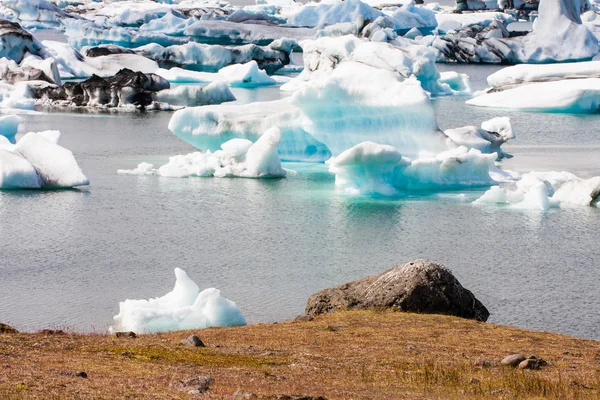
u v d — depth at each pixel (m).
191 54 195.88
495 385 24.69
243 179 83.12
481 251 57.62
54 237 59.91
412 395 22.75
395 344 30.50
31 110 134.25
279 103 97.94
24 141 80.00
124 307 42.25
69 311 44.34
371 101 86.94
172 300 42.84
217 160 85.62
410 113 86.19
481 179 81.56
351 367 26.64
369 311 37.34
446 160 79.12
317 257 55.84
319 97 87.06
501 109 139.12
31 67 155.12
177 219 66.06
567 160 94.75
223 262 54.44
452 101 149.75
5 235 60.25
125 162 91.94
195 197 74.31
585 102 135.62
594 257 56.41
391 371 26.22
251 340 31.05
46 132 86.06
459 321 35.31
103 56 184.38
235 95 155.12
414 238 60.91
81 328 41.50
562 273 52.66
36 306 45.16
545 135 113.12
